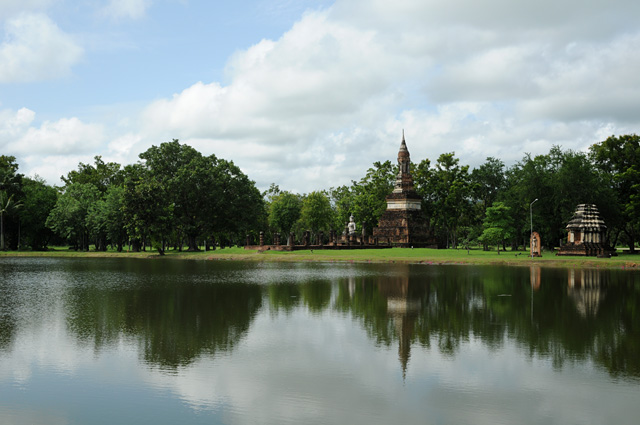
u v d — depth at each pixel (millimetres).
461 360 25047
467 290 48531
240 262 92562
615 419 18219
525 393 20688
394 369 23688
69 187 136750
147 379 22453
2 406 19578
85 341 28828
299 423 17984
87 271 73438
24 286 53781
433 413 18797
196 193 117562
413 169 144625
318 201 161875
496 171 155500
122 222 120562
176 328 32031
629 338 29234
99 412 18984
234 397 20359
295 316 35812
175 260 101375
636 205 100000
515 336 29766
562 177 107125
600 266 73812
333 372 23281
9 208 127938
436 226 149375
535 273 64938
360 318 35031
